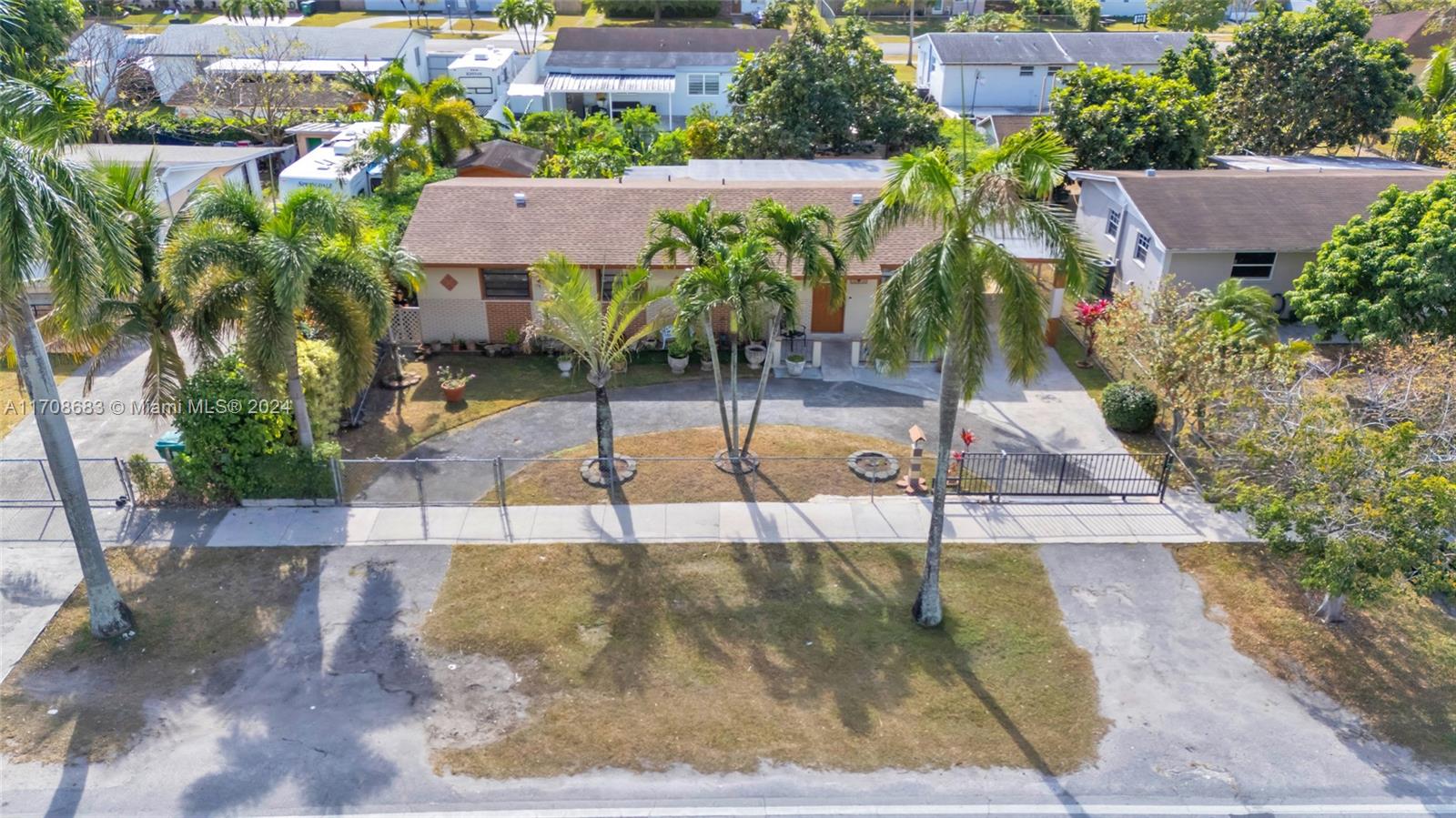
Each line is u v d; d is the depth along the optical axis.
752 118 45.88
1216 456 21.09
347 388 22.16
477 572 19.41
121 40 59.28
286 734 15.35
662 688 16.45
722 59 62.56
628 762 14.93
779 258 28.83
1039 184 15.21
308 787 14.40
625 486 22.52
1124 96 41.09
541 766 14.84
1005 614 18.39
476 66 61.59
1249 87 48.00
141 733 15.30
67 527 20.55
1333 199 33.16
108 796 14.16
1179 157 40.41
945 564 19.81
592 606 18.45
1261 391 19.56
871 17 97.19
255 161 42.81
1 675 16.44
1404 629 18.08
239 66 56.78
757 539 20.61
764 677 16.75
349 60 62.31
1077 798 14.44
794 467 23.44
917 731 15.64
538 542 20.41
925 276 14.86
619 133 49.56
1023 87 63.28
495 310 29.80
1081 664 17.16
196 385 20.45
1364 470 16.39
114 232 15.34
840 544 20.48
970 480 22.75
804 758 15.06
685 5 95.00
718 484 22.62
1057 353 30.36
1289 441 17.39
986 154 15.58
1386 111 46.53
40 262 14.91
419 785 14.47
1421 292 25.17
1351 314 26.50
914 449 22.16
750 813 14.11
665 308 27.97
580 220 30.41
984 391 27.70
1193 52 49.53
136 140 50.62
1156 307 25.31
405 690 16.33
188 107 55.91
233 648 17.23
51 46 51.84
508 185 32.44
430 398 27.06
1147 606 18.69
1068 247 15.14
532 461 23.25
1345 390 22.28
